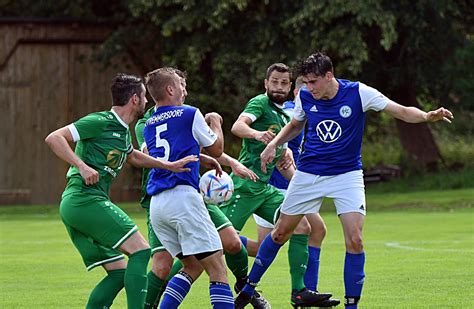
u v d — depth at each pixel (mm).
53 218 48969
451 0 54594
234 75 54562
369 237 33844
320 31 51469
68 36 59500
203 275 24578
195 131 15836
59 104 59719
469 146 66812
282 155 19891
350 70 50531
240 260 18031
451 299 19203
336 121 16922
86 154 15828
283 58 53156
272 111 19875
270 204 20016
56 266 27094
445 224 38906
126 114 16062
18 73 59500
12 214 52594
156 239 17000
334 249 29969
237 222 19844
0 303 19812
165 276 16984
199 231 15492
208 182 17672
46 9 62344
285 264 26359
